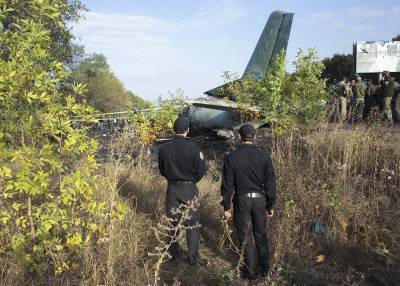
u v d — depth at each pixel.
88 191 4.11
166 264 4.88
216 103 12.18
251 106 10.43
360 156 7.44
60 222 4.20
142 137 8.90
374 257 5.02
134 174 7.58
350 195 6.09
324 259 5.03
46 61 4.02
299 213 5.74
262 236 4.66
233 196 4.83
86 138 4.23
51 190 4.29
